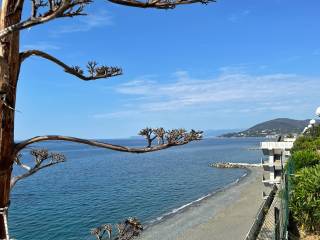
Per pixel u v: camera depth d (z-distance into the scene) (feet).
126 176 288.51
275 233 57.47
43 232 119.85
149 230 126.93
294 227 65.36
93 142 15.47
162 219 142.41
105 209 159.12
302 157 83.92
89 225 129.80
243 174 292.20
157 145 15.70
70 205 167.32
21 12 14.57
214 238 114.32
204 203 171.01
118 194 199.82
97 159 503.20
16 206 163.53
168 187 225.56
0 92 13.67
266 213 84.38
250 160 429.38
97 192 207.31
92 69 18.49
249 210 147.02
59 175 301.43
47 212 150.61
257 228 73.97
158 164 399.85
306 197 61.77
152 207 165.48
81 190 215.51
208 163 397.80
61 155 19.38
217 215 143.43
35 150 18.79
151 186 230.27
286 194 65.62
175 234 120.98
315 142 115.14
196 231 123.13
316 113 159.94
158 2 15.66
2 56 13.83
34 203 172.04
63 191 211.61
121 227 21.30
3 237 14.24
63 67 17.52
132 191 210.18
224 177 275.59
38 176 293.43
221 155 527.81
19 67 14.83
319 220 59.93
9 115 14.28
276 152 116.88
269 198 101.04
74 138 15.40
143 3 15.56
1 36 13.05
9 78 14.25
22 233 118.32
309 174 64.54
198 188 220.84
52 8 13.89
